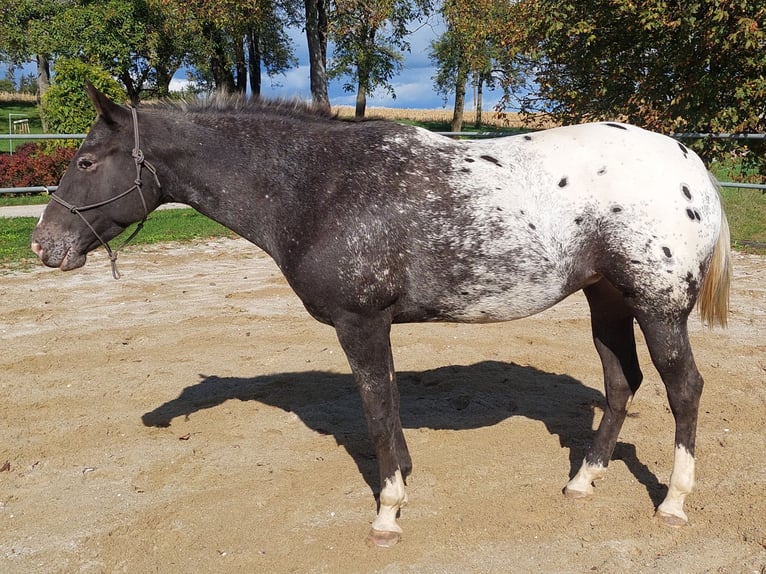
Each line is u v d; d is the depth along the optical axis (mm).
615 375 3479
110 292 7980
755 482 3527
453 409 4727
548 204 3080
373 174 3127
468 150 3242
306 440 4277
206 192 3348
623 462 3861
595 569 2865
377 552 3031
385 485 3137
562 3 11008
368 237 3053
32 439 4289
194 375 5422
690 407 3146
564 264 3109
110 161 3283
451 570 2891
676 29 10102
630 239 3020
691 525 3174
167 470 3859
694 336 6094
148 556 3053
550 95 12469
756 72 10148
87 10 31812
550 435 4246
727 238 3230
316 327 6609
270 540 3148
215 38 29484
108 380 5285
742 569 2812
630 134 3219
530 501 3443
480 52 23484
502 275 3100
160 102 3486
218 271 9250
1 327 6590
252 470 3869
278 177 3217
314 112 3463
